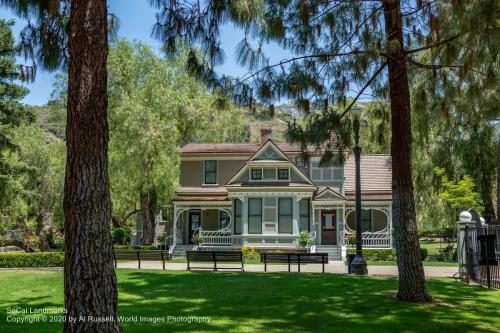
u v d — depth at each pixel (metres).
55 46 8.21
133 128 31.28
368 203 31.67
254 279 15.13
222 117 39.62
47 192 34.84
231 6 8.13
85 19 6.32
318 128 10.65
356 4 10.37
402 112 10.95
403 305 10.30
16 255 23.50
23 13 7.88
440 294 12.00
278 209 30.34
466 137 26.00
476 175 26.64
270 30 9.64
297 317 9.14
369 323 8.62
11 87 25.22
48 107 35.94
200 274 16.78
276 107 11.04
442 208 29.25
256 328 8.19
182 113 34.72
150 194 36.47
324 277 15.66
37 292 13.16
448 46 9.27
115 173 32.28
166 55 9.22
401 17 10.32
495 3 8.05
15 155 32.75
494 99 11.33
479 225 16.19
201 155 34.00
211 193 32.97
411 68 11.69
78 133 6.05
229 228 31.84
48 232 41.19
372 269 20.73
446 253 29.56
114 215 39.94
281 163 30.81
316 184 32.47
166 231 39.06
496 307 10.38
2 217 33.25
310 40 10.75
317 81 10.75
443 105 11.46
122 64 34.06
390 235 30.83
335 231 32.41
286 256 18.25
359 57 9.75
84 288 5.76
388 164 34.53
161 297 11.75
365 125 11.77
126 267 20.56
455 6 8.68
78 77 6.20
